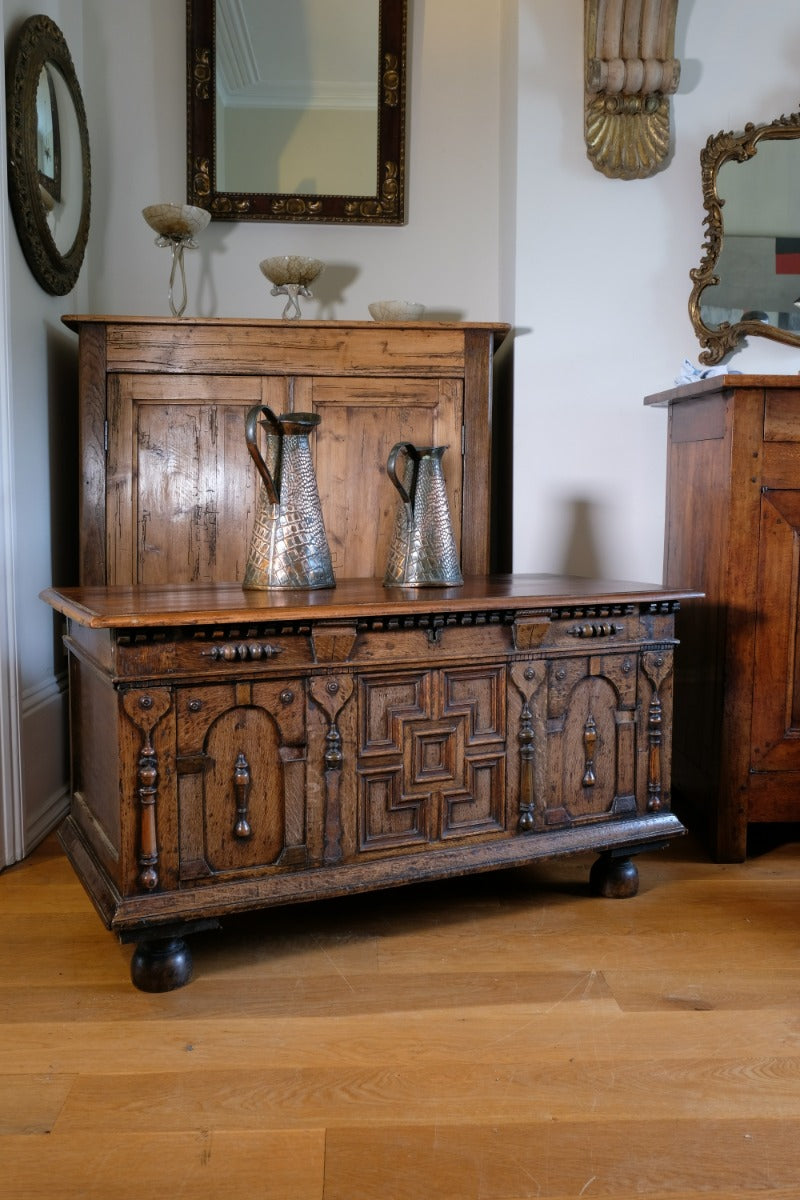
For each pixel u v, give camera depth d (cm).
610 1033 138
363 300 283
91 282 275
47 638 235
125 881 147
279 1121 117
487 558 242
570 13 250
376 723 166
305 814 161
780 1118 119
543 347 256
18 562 214
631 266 256
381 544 238
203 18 267
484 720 175
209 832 153
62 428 250
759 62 254
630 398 258
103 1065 129
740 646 206
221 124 272
